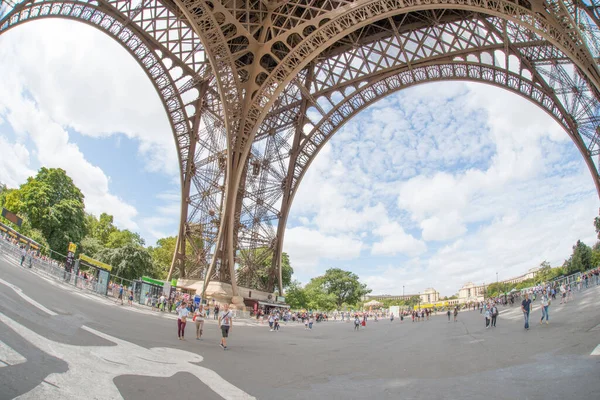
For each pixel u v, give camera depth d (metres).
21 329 13.30
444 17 50.41
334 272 168.25
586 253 147.00
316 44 43.19
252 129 47.44
